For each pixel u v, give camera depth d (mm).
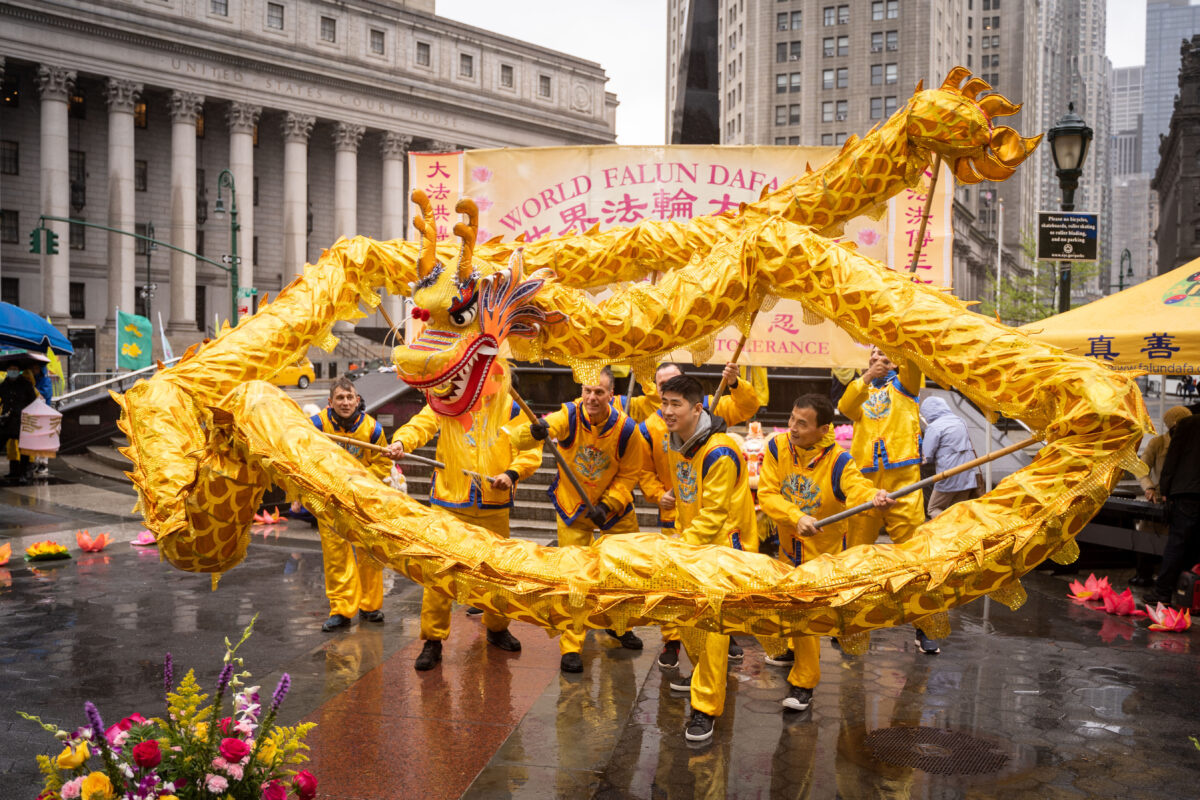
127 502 12445
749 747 4316
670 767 4066
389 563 2598
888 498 3729
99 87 54750
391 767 4016
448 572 2527
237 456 2797
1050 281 41250
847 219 3844
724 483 4527
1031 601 7520
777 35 80750
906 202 7719
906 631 6535
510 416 5629
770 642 2506
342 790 3789
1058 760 4211
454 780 3895
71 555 8781
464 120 65312
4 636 6039
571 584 2486
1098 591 7473
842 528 5051
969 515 2545
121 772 2721
